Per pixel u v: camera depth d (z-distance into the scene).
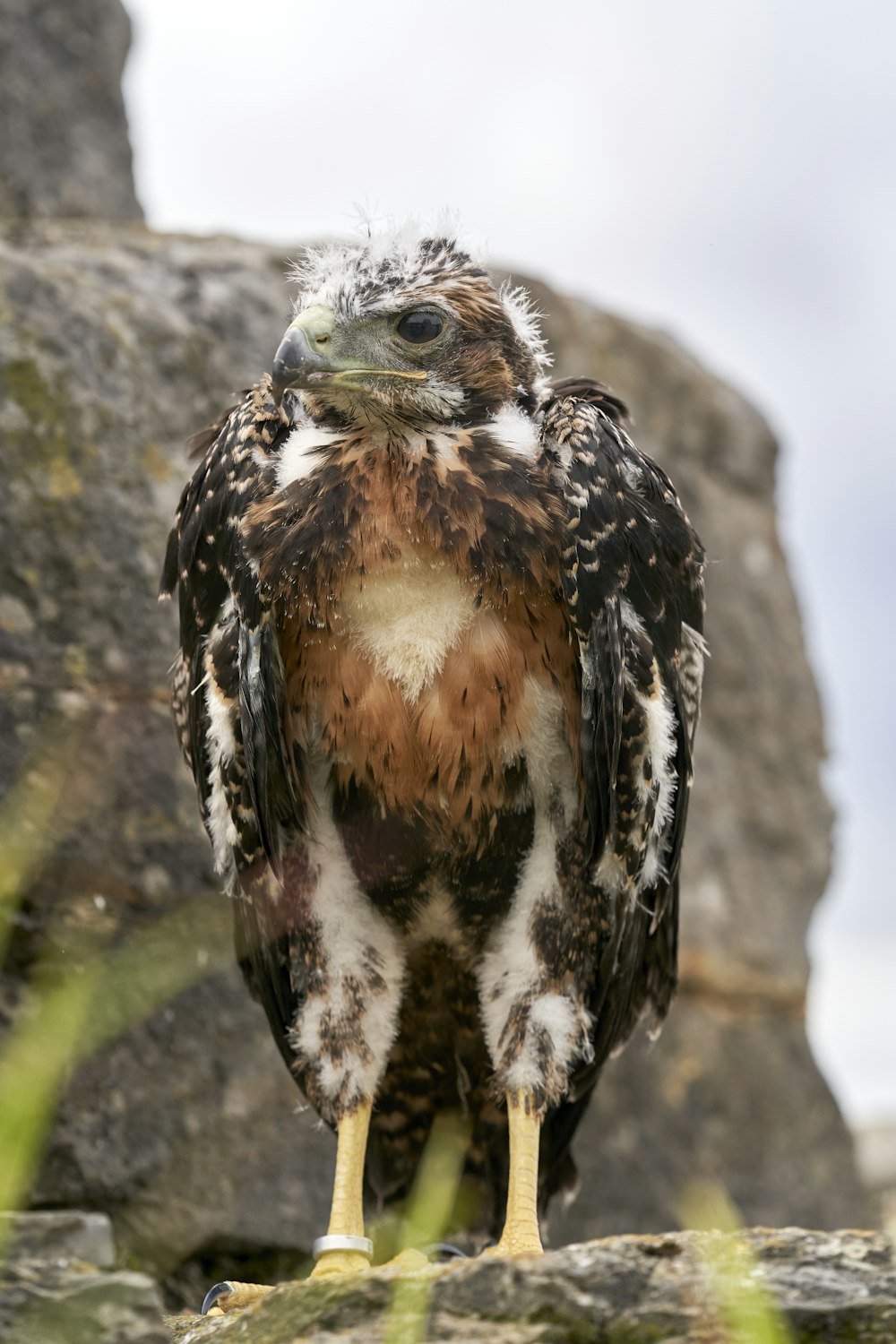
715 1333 7.04
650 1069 16.03
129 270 13.99
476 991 9.70
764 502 18.70
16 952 11.52
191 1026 12.19
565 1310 7.18
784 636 18.30
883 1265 7.43
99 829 11.92
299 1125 12.62
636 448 9.66
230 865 9.76
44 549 12.13
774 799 17.73
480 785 9.08
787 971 17.33
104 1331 7.79
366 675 8.90
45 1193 11.38
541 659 8.98
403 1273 7.54
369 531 8.78
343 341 9.23
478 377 9.38
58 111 17.31
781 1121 16.86
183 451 13.05
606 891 9.39
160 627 12.48
